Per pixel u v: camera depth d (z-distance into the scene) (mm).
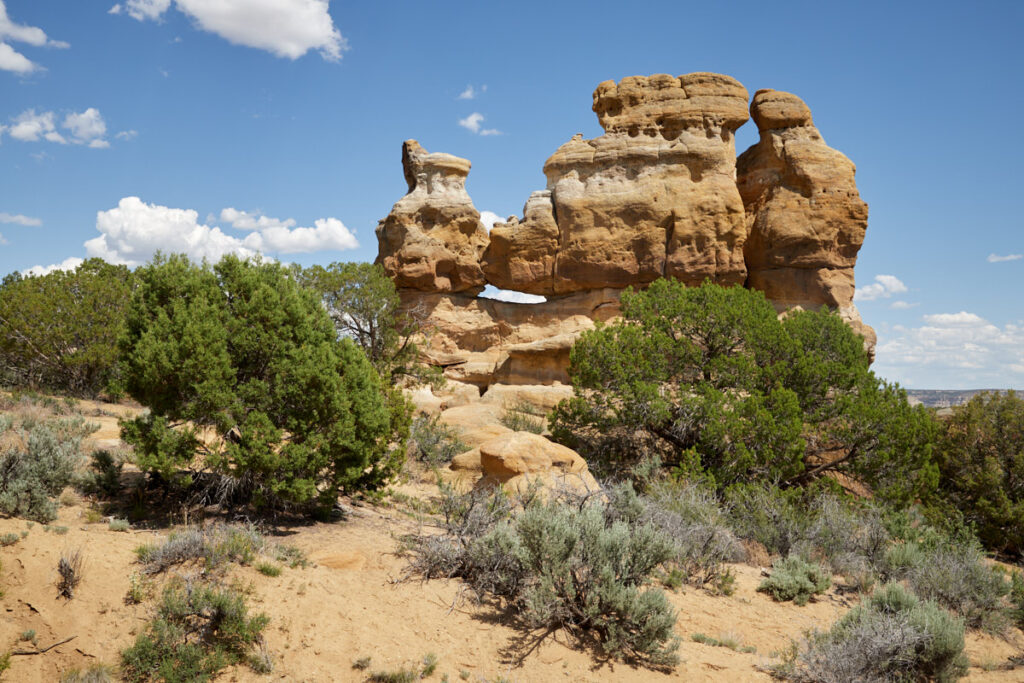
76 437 10625
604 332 21406
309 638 6773
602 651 7484
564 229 34812
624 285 34594
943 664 8211
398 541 9391
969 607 11086
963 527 17062
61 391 20375
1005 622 11008
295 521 9680
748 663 7969
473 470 16750
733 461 17969
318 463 9289
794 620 9750
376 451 10648
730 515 14383
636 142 35125
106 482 9367
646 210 33906
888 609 9227
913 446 18938
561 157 35938
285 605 7098
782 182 34812
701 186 34062
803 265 33750
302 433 9469
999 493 19219
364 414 9961
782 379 20531
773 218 34031
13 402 15750
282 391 9375
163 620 6293
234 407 9078
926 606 9086
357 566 8289
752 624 9312
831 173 34156
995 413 20766
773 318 22609
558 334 34406
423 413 22594
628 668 7281
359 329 31812
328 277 30938
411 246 35188
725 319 21375
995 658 9734
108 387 9477
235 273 10094
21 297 20469
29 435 9766
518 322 36000
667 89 35531
